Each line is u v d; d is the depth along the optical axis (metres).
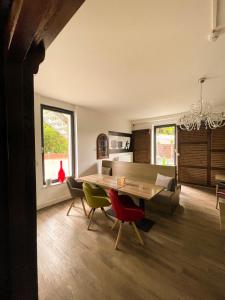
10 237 0.59
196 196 4.16
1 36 0.54
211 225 2.74
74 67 2.18
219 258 1.97
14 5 0.42
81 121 4.32
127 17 1.34
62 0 0.38
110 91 3.14
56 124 3.84
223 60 2.05
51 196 3.63
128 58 1.97
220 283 1.63
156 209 3.23
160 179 3.51
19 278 0.62
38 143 3.39
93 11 1.28
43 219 2.95
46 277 1.70
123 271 1.77
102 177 3.57
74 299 1.47
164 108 4.54
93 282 1.64
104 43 1.68
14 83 0.57
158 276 1.71
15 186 0.59
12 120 0.57
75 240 2.32
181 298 1.47
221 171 4.70
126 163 4.30
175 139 5.62
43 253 2.06
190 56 1.95
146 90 3.10
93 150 4.72
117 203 2.16
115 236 2.42
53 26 0.48
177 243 2.25
